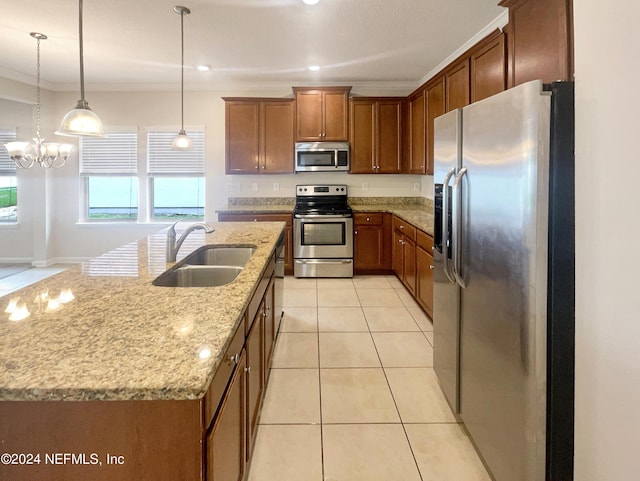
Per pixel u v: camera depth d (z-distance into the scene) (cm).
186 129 563
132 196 586
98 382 90
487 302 173
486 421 178
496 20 328
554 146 139
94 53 415
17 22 335
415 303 416
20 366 96
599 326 134
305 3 297
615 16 125
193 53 414
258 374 205
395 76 505
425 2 295
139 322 124
